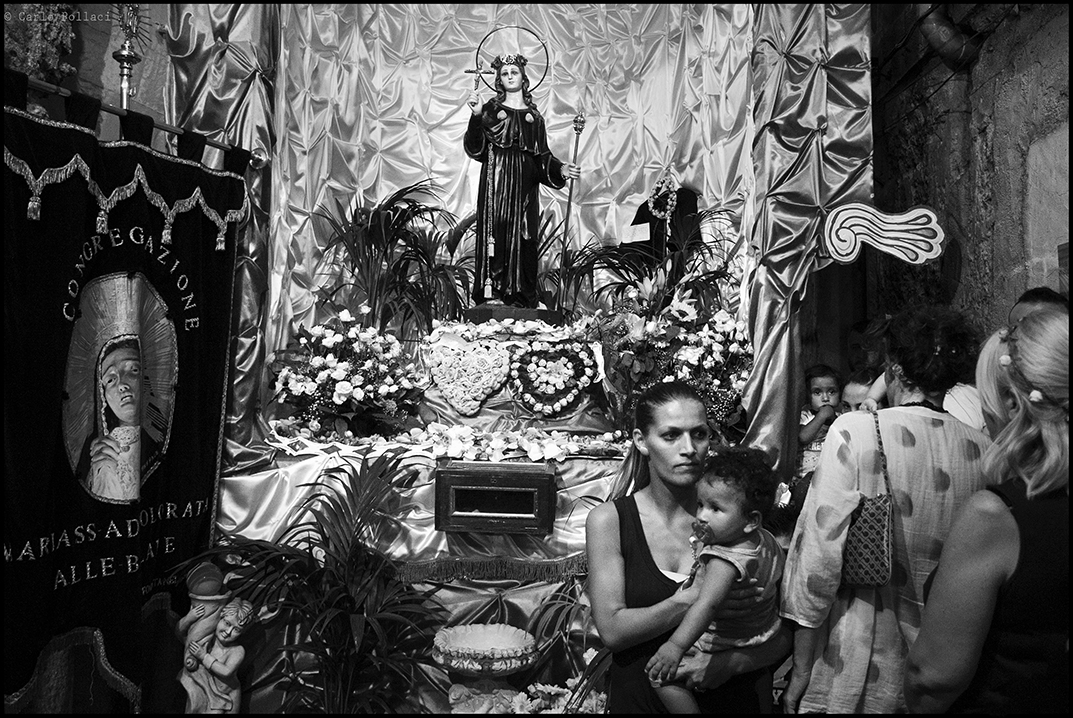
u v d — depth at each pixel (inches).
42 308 107.9
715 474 76.9
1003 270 140.8
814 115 160.9
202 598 129.9
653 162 208.2
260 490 141.1
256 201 159.8
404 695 125.9
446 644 118.9
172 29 161.6
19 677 102.7
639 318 149.9
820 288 212.8
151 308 128.9
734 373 150.3
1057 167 123.9
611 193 210.7
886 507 77.6
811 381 164.9
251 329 156.7
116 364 120.4
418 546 133.3
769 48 164.7
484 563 132.0
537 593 132.6
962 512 66.7
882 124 206.5
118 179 121.1
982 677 65.8
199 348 138.0
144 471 126.0
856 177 159.5
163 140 161.0
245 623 123.7
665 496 84.5
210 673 124.9
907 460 78.4
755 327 157.5
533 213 167.3
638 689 80.1
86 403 116.2
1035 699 62.2
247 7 163.6
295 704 126.6
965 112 158.4
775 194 160.1
